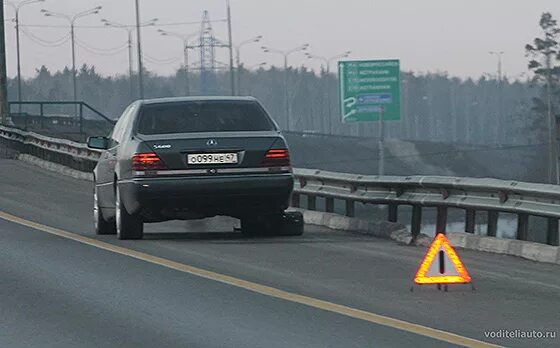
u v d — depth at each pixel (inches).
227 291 1006.4
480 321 864.9
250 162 1371.8
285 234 1493.6
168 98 1443.2
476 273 1130.0
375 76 6505.9
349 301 953.5
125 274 1109.1
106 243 1380.4
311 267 1163.9
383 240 1450.5
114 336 815.7
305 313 898.7
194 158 1362.0
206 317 884.0
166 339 802.8
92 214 1817.2
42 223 1644.9
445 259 1007.0
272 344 781.9
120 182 1395.2
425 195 1434.5
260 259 1226.0
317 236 1496.1
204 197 1363.2
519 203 1282.0
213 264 1181.1
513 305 936.9
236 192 1364.4
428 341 788.6
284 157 1384.1
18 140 3388.3
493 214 1336.1
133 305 939.3
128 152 1381.6
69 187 2450.8
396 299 965.2
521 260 1238.3
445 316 885.2
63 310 920.9
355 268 1158.3
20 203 2001.7
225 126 1393.9
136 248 1325.0
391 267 1168.2
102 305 941.8
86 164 2755.9
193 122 1395.2
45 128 4667.8
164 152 1358.3
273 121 1414.9
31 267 1162.6
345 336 807.1
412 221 1455.5
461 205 1360.7
